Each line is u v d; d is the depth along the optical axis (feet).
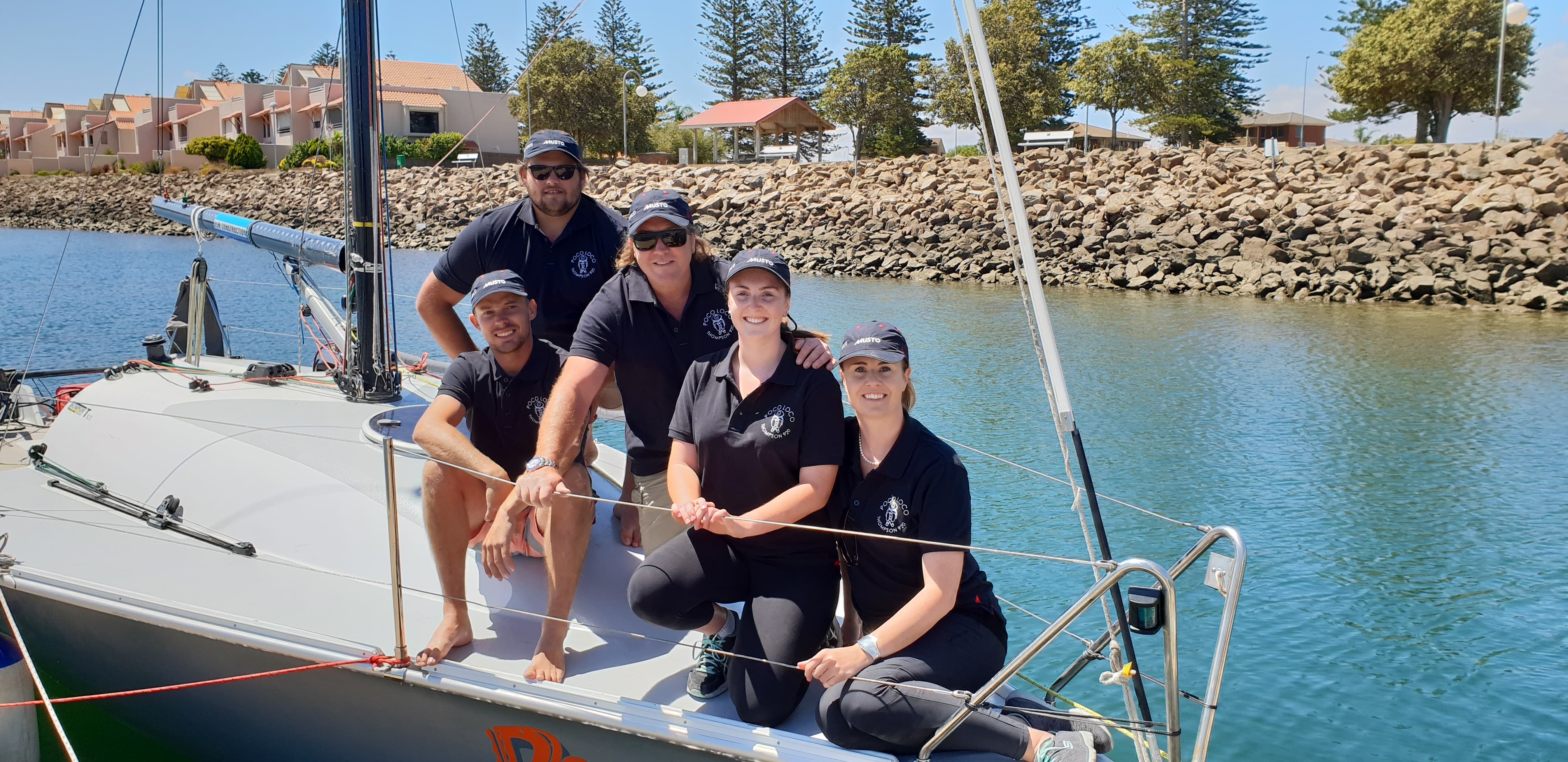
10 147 196.65
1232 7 157.17
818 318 54.44
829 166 106.32
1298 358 43.04
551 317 12.84
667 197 10.23
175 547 12.17
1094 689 15.60
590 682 9.91
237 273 67.62
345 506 12.37
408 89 147.95
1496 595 18.90
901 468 8.91
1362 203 76.69
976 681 8.91
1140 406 33.63
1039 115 143.64
